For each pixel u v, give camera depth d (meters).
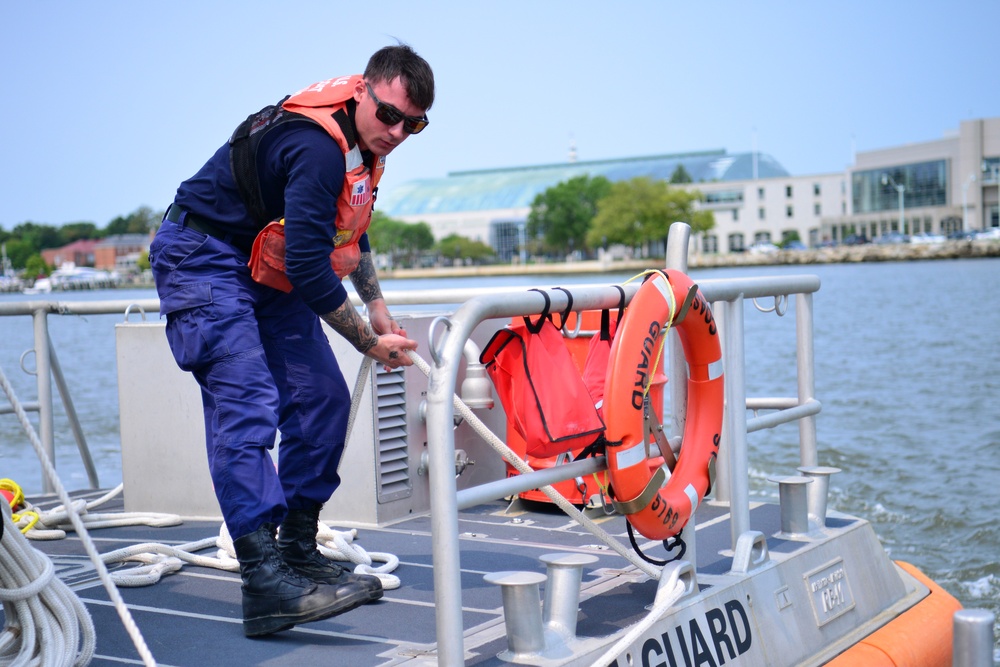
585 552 3.70
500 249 178.88
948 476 9.69
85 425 14.22
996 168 130.12
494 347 2.54
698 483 2.92
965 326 30.70
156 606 3.05
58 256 128.50
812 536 3.60
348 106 2.69
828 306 43.31
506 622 2.44
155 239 2.82
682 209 137.62
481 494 2.25
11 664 2.38
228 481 2.72
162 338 4.33
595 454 2.70
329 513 4.26
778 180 142.50
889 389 17.03
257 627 2.71
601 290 2.65
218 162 2.79
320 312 2.68
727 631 2.91
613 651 2.42
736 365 3.26
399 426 4.28
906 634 3.50
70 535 4.07
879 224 137.12
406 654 2.57
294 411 2.97
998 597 6.20
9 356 27.67
